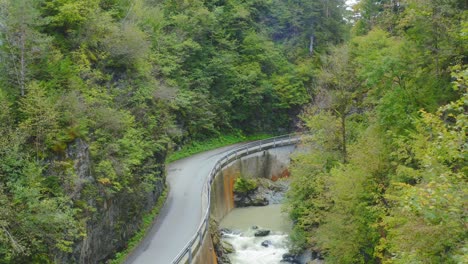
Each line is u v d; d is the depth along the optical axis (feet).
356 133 71.41
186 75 122.42
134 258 53.57
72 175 44.04
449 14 50.14
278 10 168.14
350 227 49.78
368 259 51.39
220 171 97.14
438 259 30.25
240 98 137.90
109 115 55.47
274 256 71.56
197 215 70.03
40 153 42.68
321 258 64.44
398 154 42.98
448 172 28.04
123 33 66.69
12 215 35.96
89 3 63.41
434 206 25.94
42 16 58.54
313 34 165.48
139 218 64.18
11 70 45.78
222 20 143.43
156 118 79.56
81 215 44.78
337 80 71.72
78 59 58.34
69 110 48.03
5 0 45.73
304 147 101.09
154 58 92.84
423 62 51.83
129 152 59.93
